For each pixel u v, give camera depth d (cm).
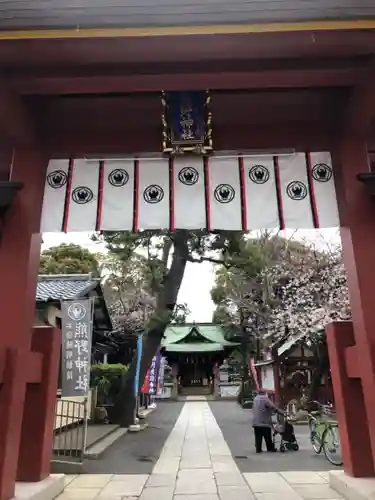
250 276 2127
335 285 1870
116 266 2648
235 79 442
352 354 529
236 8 373
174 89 457
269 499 571
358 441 564
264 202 552
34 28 384
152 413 2167
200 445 1114
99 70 437
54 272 2564
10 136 525
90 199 558
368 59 426
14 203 523
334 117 541
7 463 450
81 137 557
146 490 635
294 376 2139
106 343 2045
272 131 555
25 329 495
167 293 1588
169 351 3662
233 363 3644
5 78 440
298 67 432
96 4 368
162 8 372
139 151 552
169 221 545
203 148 522
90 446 980
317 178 561
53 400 595
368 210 507
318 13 376
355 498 510
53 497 561
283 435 1017
